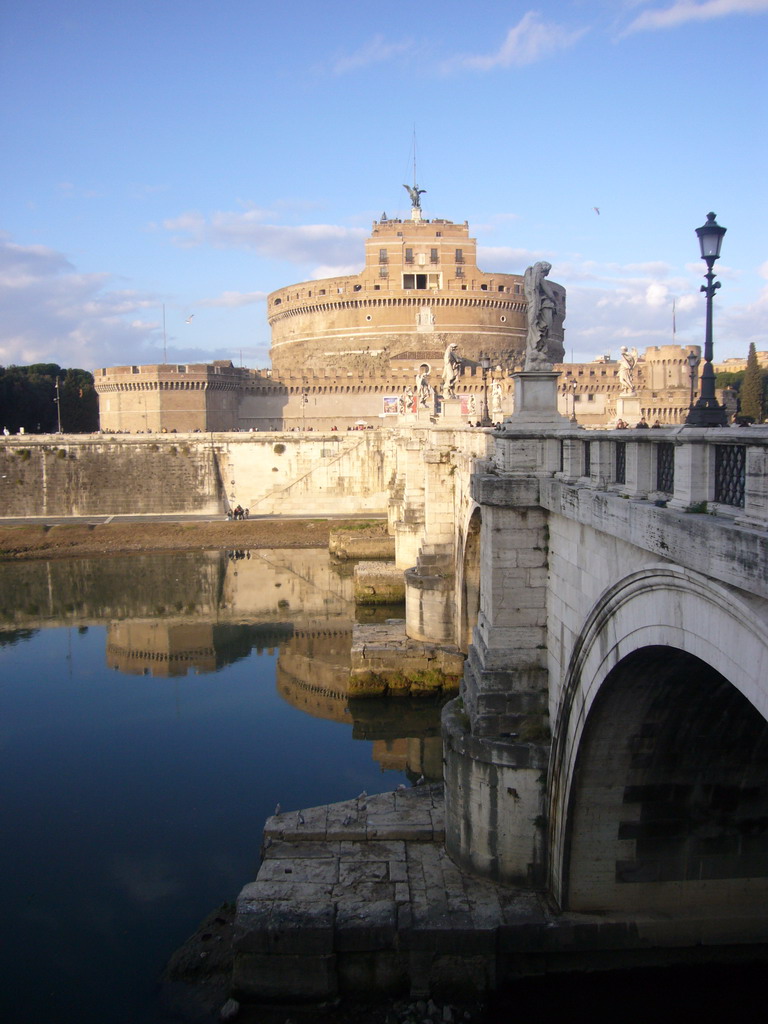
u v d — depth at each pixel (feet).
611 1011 61.21
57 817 97.19
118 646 169.37
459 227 500.74
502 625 66.90
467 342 494.59
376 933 60.64
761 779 59.21
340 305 506.48
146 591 217.15
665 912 62.18
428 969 60.80
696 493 37.68
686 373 299.17
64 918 76.69
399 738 120.88
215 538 282.77
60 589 220.02
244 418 458.50
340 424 452.35
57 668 155.33
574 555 58.49
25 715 131.03
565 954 61.62
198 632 179.01
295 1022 59.36
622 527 44.55
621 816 60.59
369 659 133.08
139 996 65.10
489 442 100.94
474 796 67.00
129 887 81.87
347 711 131.64
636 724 55.47
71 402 465.06
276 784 105.50
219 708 133.59
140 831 93.50
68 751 116.67
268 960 60.54
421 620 140.67
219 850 88.99
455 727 70.13
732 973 62.44
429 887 66.13
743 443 32.60
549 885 65.62
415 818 76.64
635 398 115.14
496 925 60.90
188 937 73.36
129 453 330.95
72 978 67.72
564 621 61.41
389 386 447.83
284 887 65.92
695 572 36.70
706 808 61.00
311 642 170.81
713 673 48.55
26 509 323.78
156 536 283.18
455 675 132.36
